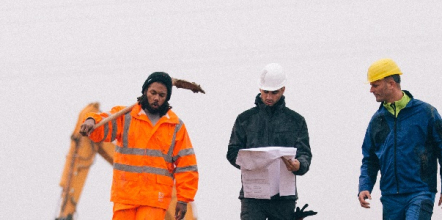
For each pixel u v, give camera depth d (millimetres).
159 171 9477
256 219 10664
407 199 9820
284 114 10758
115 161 9531
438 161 9805
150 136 9445
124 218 9445
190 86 10102
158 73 9492
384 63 9930
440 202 9703
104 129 9398
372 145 10156
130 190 9406
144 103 9508
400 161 9820
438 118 9766
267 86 10633
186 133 9664
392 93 9883
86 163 21703
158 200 9445
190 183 9609
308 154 10633
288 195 10570
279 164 10438
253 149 10234
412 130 9805
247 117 10859
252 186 10453
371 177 10227
